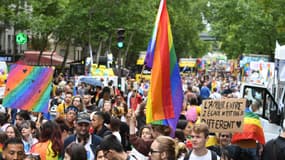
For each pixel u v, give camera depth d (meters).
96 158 7.62
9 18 37.38
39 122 12.07
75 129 10.14
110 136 7.57
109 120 11.45
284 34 44.56
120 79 27.86
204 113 9.67
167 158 7.23
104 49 59.22
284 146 9.52
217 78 56.34
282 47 19.72
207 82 40.44
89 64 41.06
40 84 11.98
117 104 17.83
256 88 17.69
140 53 63.09
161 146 7.22
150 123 10.01
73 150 7.61
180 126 10.70
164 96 10.06
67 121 11.49
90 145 9.51
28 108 12.03
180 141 10.00
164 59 10.13
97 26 46.09
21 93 12.02
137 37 57.28
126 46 58.31
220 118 9.62
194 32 86.69
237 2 51.84
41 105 12.00
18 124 11.38
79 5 43.78
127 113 14.02
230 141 9.91
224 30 58.56
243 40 50.25
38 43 52.72
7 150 7.91
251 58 42.03
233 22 52.44
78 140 9.55
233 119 9.59
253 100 17.77
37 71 12.00
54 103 16.91
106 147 7.47
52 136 9.28
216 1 54.72
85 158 7.68
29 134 10.45
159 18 10.34
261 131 9.79
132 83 29.45
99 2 45.28
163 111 10.03
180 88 10.20
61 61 53.47
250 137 9.61
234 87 38.00
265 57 42.72
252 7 46.97
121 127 11.56
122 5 46.62
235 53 61.06
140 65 63.31
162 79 10.08
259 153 10.25
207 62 94.12
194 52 103.19
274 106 17.00
